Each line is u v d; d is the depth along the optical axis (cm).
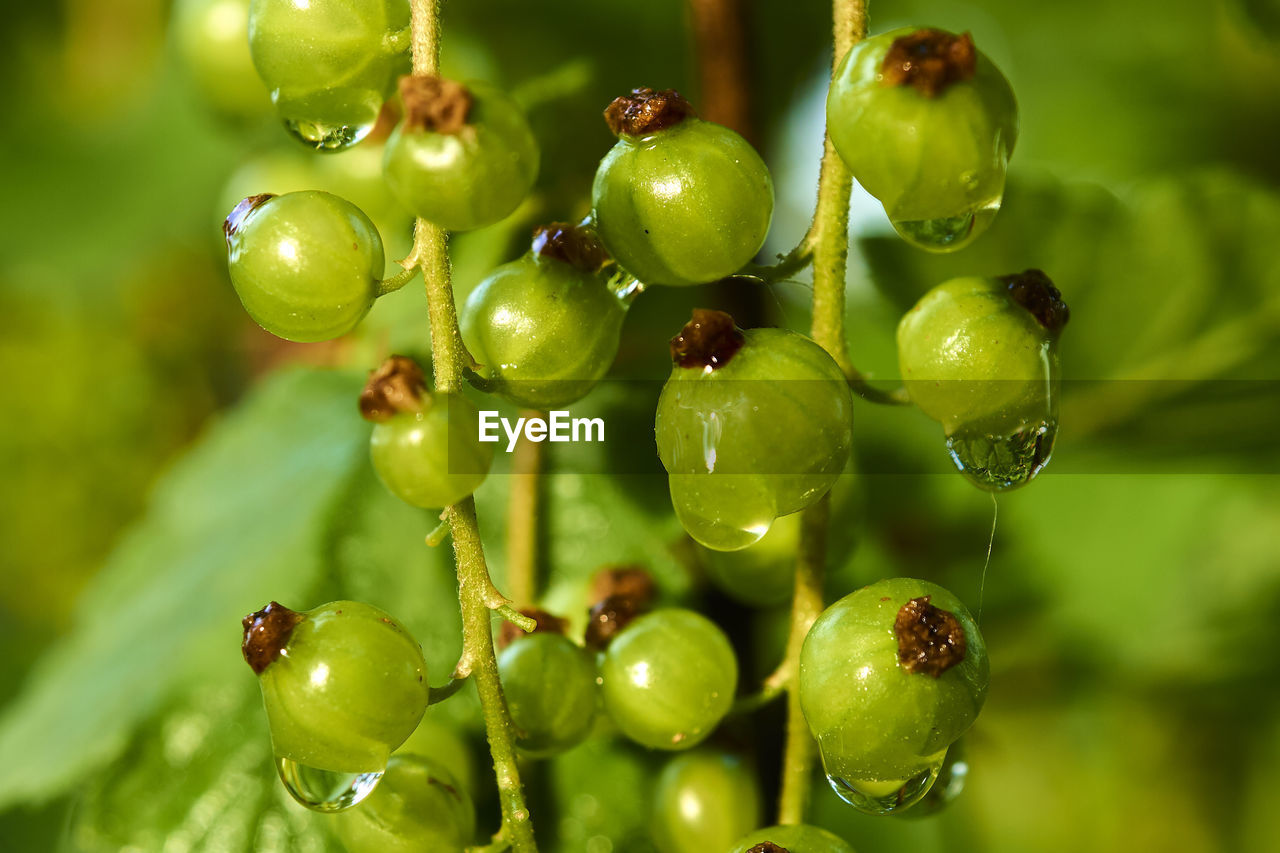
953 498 25
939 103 18
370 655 19
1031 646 26
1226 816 29
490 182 18
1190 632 27
